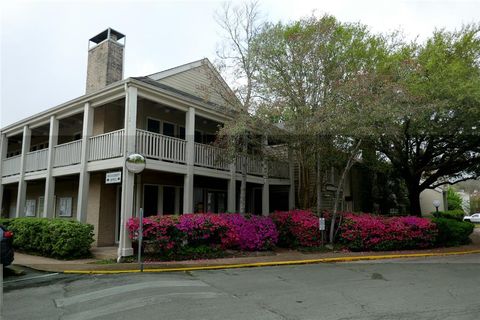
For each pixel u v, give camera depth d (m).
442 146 15.09
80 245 10.22
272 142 13.00
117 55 14.28
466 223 15.60
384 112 10.35
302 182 15.02
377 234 12.02
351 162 13.01
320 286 6.80
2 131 16.38
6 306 5.46
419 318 4.79
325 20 11.91
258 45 11.89
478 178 18.30
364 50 13.37
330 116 10.62
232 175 13.52
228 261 9.67
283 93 11.48
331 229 12.45
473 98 11.17
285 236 12.84
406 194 23.39
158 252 10.09
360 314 4.96
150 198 13.27
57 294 6.20
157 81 13.62
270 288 6.60
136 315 4.89
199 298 5.79
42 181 15.48
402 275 8.00
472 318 4.78
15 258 10.40
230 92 11.70
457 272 8.44
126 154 10.10
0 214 16.02
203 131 15.52
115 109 13.37
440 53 12.70
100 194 12.65
